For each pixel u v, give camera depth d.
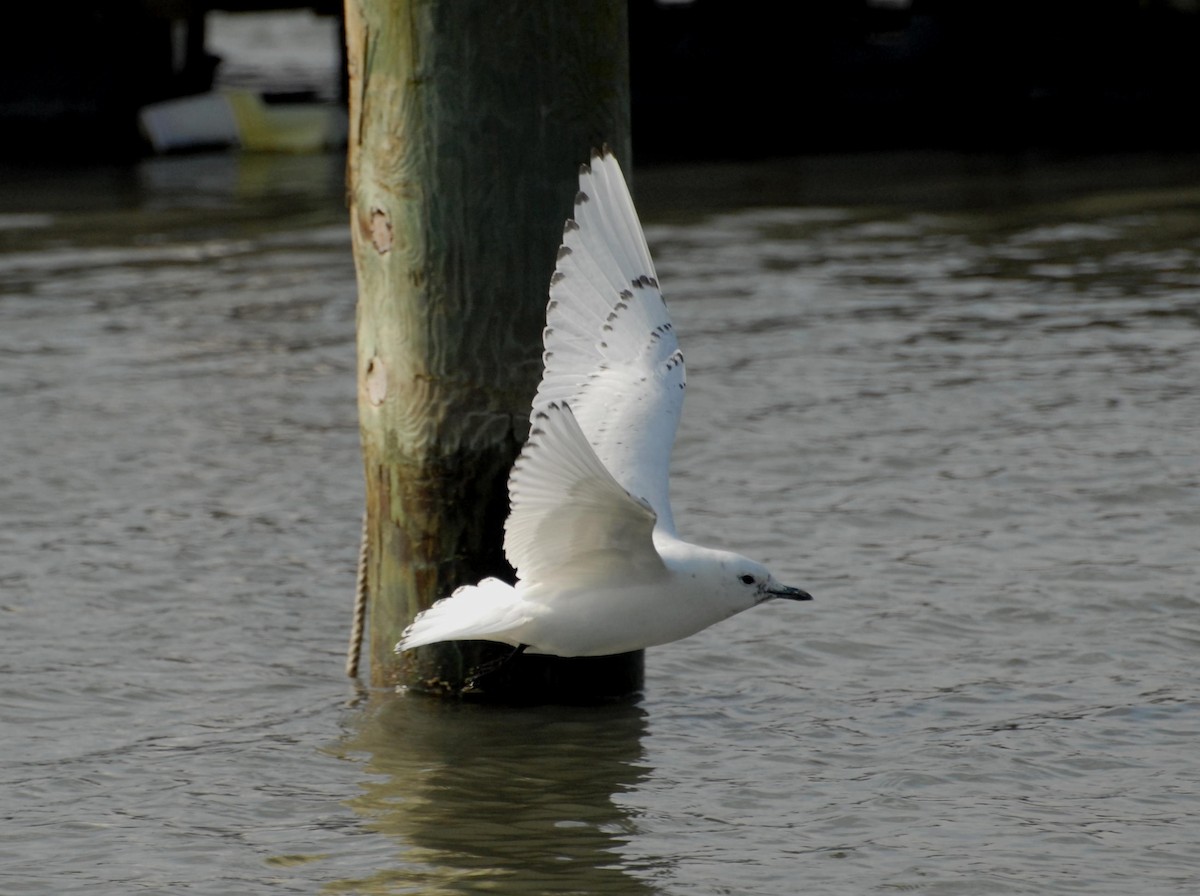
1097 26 41.19
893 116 41.97
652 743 11.34
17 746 11.28
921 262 26.77
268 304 24.33
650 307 9.31
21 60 42.03
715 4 42.41
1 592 13.90
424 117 11.11
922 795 10.49
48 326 22.98
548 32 11.04
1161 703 11.71
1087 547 14.55
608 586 8.80
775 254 27.62
